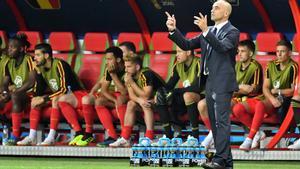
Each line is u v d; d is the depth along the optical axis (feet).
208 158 110.63
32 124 126.82
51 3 138.92
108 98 125.49
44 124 132.05
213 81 95.30
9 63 131.75
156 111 122.11
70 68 128.47
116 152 122.31
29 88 128.47
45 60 127.85
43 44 127.95
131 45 126.52
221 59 95.04
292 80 121.19
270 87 121.90
